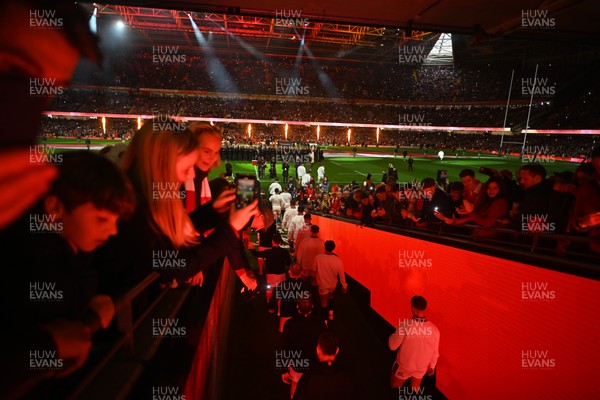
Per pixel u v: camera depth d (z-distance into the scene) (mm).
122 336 1056
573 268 2686
